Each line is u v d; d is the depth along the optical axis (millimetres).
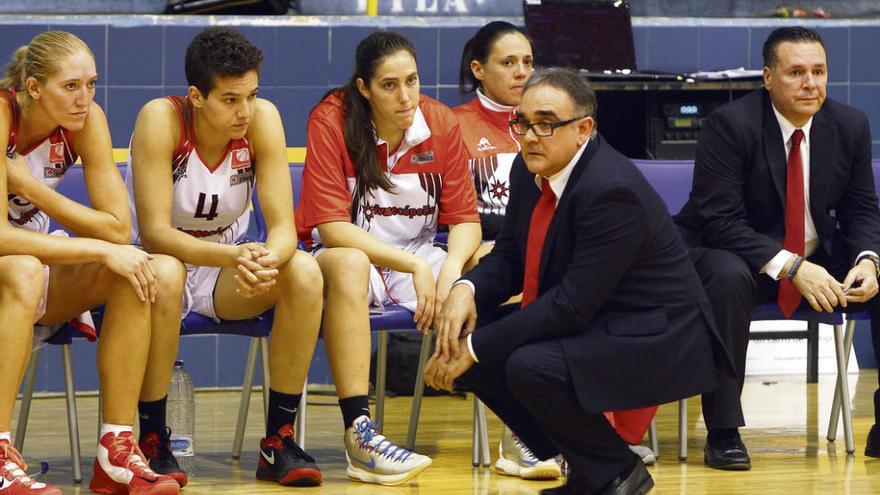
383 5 17250
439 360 9703
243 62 9891
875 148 17578
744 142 11672
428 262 11422
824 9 18281
